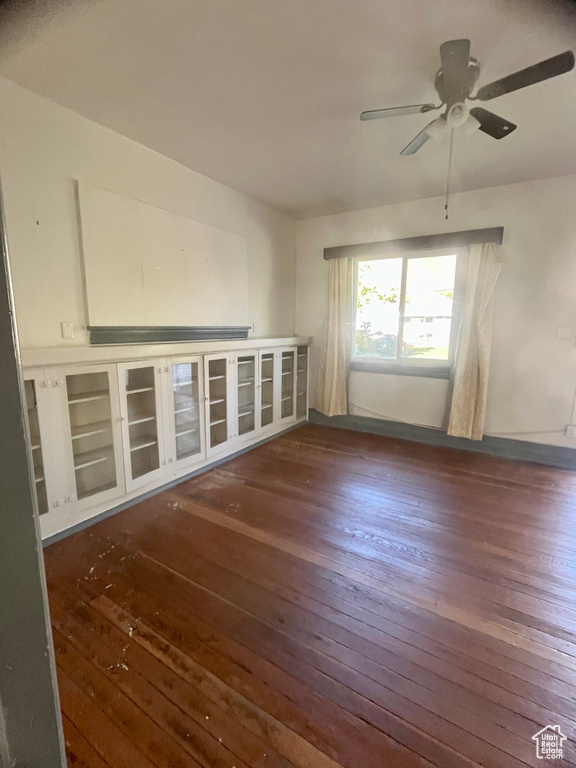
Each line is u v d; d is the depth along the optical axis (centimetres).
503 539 221
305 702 128
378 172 317
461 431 370
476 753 113
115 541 220
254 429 378
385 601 173
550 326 335
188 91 212
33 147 218
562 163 294
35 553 45
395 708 126
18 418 42
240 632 156
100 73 196
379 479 306
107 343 262
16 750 45
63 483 221
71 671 139
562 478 309
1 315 39
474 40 170
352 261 425
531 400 348
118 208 262
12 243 214
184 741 117
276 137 262
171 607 170
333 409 443
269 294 427
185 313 320
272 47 177
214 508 259
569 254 321
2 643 43
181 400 302
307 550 211
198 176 323
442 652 147
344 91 211
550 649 148
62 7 152
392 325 419
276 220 427
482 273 350
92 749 114
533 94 204
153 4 151
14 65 190
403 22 161
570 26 160
